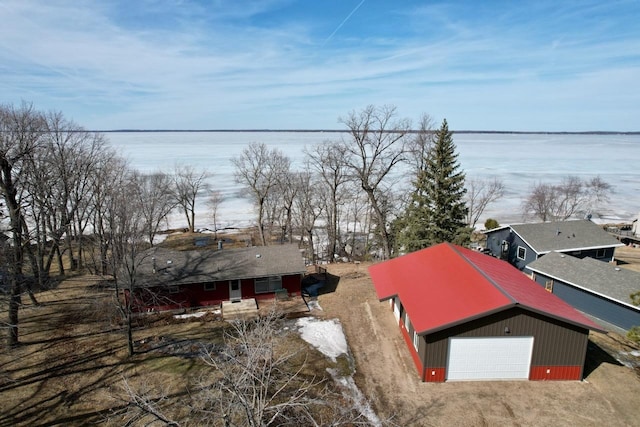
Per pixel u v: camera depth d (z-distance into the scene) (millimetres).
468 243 32156
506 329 15695
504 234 36062
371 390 15703
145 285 22547
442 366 16062
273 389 15281
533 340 15805
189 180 63656
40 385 15789
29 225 34938
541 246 31969
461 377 16203
